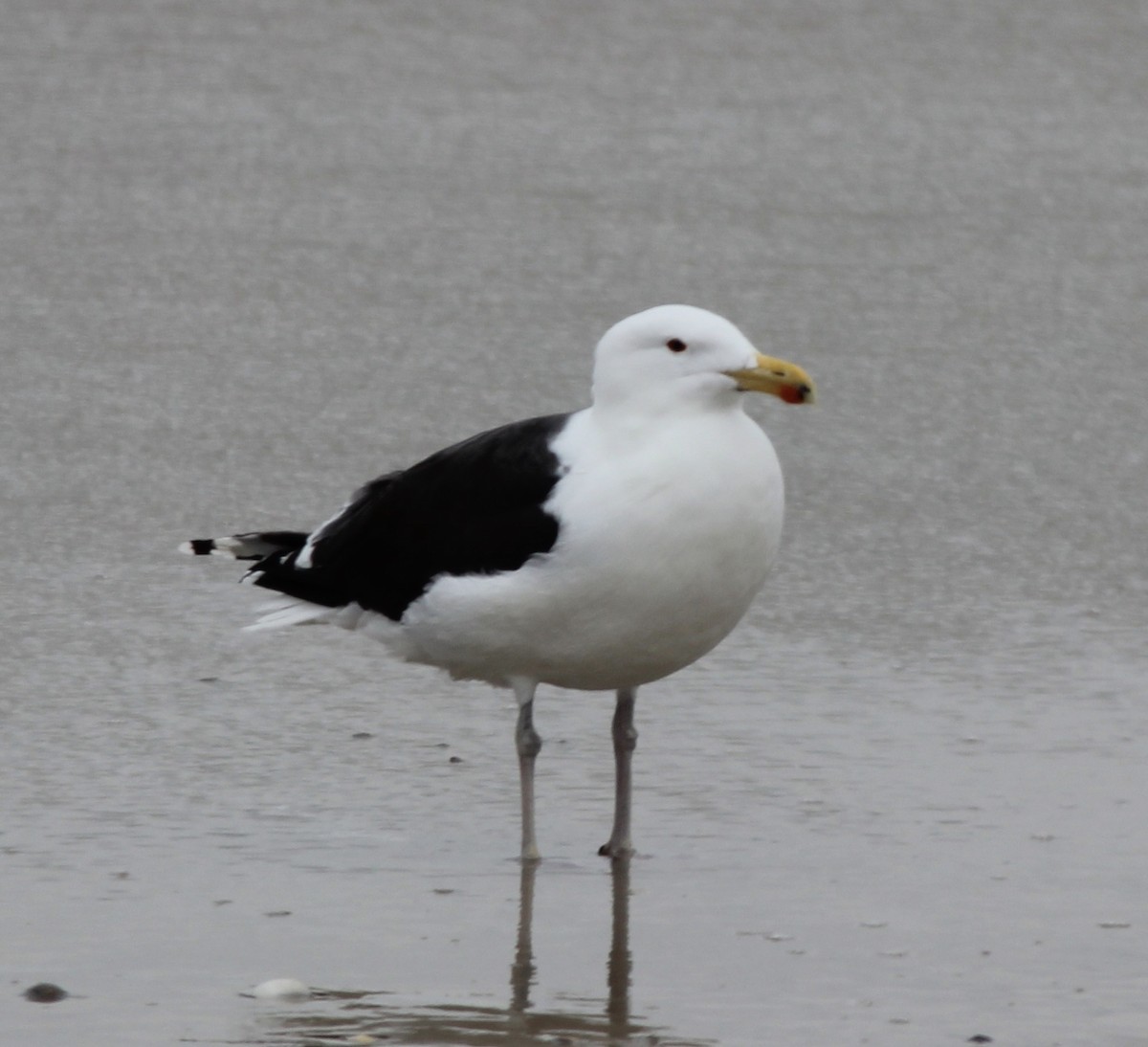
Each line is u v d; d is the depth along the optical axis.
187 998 8.48
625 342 9.97
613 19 37.06
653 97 32.31
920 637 13.95
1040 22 37.41
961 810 10.82
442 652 10.48
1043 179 28.55
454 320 22.00
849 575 15.37
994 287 23.77
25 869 9.88
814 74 34.00
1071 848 10.29
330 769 11.47
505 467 10.15
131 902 9.52
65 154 28.22
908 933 9.27
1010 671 13.25
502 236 25.12
